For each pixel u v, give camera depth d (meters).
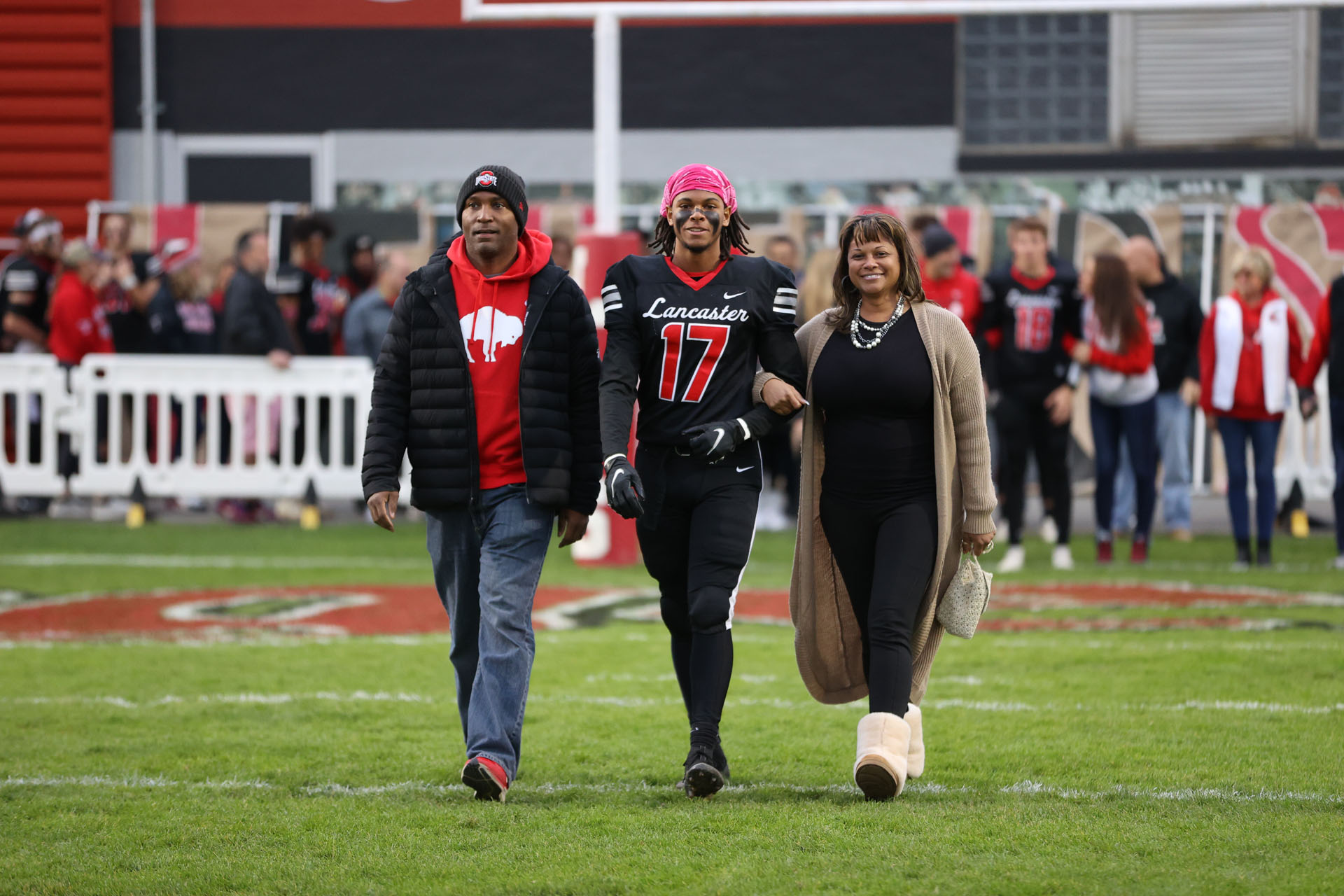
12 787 17.89
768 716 22.02
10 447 49.38
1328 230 51.03
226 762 19.22
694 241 17.56
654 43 67.62
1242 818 15.88
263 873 14.41
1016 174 67.31
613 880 14.01
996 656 26.61
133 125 67.62
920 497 17.56
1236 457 38.84
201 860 14.85
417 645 28.47
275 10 67.62
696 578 17.45
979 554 17.62
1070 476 38.78
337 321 51.16
